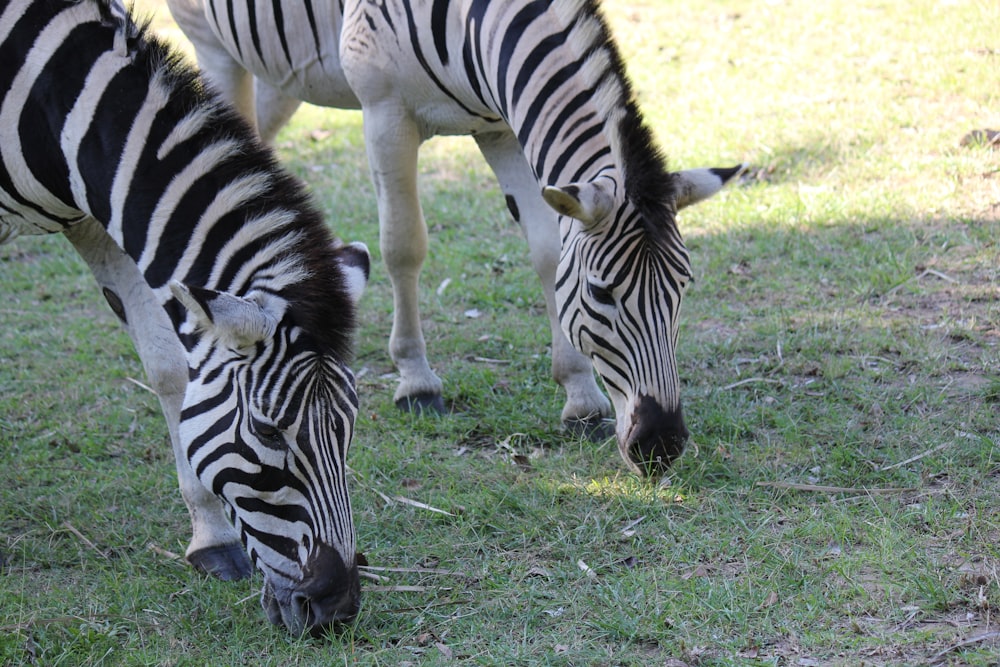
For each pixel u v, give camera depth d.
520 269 10.74
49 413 8.48
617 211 6.09
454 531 6.63
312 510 4.91
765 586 5.78
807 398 7.91
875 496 6.63
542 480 7.14
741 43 16.05
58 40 5.63
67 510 7.11
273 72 8.82
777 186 11.55
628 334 6.22
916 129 12.45
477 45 6.89
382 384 8.87
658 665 5.20
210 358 5.00
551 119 6.53
